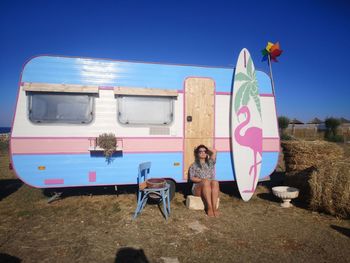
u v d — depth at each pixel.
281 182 7.56
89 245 3.84
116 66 5.54
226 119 6.06
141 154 5.64
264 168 6.25
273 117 6.35
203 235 4.22
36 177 5.19
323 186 5.10
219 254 3.64
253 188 6.02
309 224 4.69
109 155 5.44
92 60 5.44
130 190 6.49
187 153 5.85
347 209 4.80
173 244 3.91
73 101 5.35
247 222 4.76
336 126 24.70
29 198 5.89
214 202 5.05
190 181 5.85
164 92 5.66
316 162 6.35
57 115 5.27
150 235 4.20
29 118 5.16
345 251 3.75
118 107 5.52
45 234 4.18
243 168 5.98
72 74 5.34
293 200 6.02
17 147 5.11
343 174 4.95
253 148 6.07
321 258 3.57
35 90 5.10
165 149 5.74
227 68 6.10
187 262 3.45
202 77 5.94
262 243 3.97
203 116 5.93
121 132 5.54
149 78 5.67
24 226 4.46
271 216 5.06
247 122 6.05
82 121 5.37
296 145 6.57
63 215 4.95
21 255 3.55
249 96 6.11
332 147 6.43
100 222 4.66
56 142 5.26
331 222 4.79
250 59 6.19
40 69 5.23
